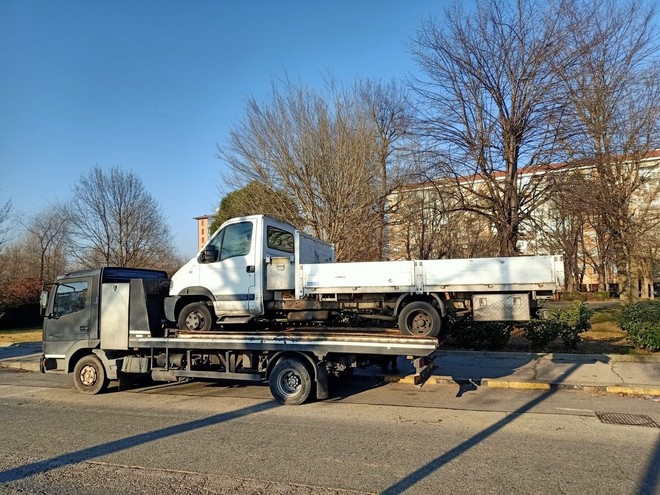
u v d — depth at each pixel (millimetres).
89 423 6559
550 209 19859
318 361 7578
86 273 9102
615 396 8039
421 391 8547
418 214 22484
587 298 40812
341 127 20109
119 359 8711
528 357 10891
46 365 9125
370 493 4035
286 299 8195
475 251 22344
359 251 19812
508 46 15625
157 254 38062
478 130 16172
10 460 4980
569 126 15195
